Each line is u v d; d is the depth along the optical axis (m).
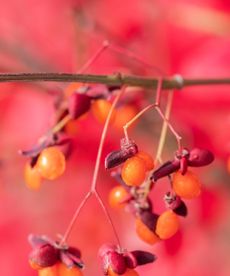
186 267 0.36
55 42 0.38
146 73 0.36
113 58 0.36
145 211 0.25
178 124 0.35
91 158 0.36
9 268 0.37
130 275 0.24
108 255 0.24
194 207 0.36
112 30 0.37
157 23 0.36
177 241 0.36
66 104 0.29
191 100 0.35
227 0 0.36
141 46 0.37
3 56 0.38
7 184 0.38
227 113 0.35
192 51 0.36
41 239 0.25
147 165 0.23
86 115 0.28
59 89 0.34
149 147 0.36
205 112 0.35
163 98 0.35
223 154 0.35
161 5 0.36
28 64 0.38
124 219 0.37
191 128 0.35
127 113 0.30
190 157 0.24
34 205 0.38
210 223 0.36
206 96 0.35
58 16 0.38
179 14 0.36
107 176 0.37
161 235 0.24
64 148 0.27
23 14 0.38
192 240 0.36
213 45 0.36
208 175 0.36
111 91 0.27
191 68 0.35
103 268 0.24
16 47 0.38
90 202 0.37
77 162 0.36
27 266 0.37
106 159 0.23
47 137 0.27
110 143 0.36
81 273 0.24
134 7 0.37
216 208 0.36
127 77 0.26
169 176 0.24
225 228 0.37
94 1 0.38
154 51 0.36
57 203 0.38
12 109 0.38
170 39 0.36
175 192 0.24
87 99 0.27
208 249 0.37
